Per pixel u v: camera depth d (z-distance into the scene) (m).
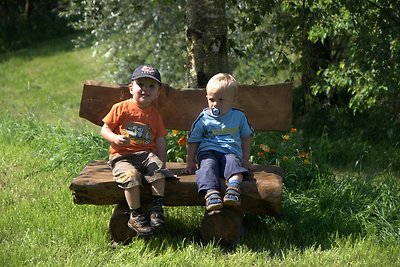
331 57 10.71
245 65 12.09
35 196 6.91
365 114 10.46
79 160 7.95
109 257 5.21
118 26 12.77
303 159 7.29
